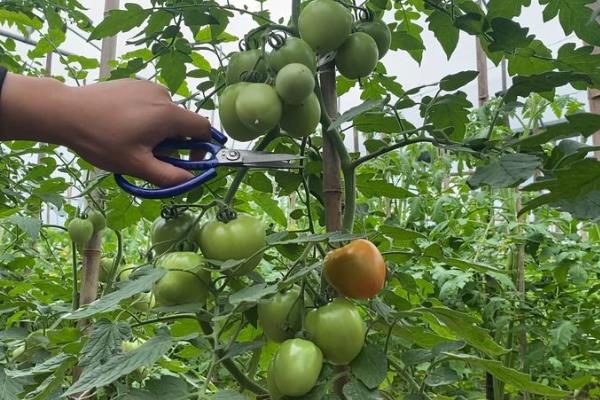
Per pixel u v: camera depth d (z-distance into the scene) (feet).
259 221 2.92
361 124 3.92
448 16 3.61
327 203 3.12
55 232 9.73
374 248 2.73
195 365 6.02
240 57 2.98
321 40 2.86
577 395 9.20
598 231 7.57
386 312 2.93
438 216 7.73
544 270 7.46
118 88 2.73
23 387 3.89
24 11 5.84
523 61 3.55
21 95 2.60
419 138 2.97
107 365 2.47
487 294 6.86
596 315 7.22
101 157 2.73
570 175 2.07
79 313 2.44
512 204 7.25
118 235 4.85
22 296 5.86
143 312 3.98
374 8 4.03
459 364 7.14
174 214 3.02
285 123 2.89
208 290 2.85
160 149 2.93
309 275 3.01
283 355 2.52
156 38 3.53
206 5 3.32
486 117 6.14
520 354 6.81
